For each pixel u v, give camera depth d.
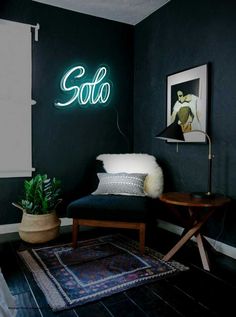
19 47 3.05
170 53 3.10
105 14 3.40
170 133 2.32
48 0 3.07
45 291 1.84
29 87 3.11
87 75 3.41
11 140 3.07
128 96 3.73
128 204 2.48
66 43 3.27
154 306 1.70
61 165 3.31
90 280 1.99
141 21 3.56
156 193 2.93
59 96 3.25
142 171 3.03
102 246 2.64
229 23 2.44
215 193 2.58
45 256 2.41
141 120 3.62
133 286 1.91
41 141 3.19
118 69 3.63
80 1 3.09
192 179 2.86
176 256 2.43
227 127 2.47
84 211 2.52
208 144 2.66
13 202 3.07
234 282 1.99
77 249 2.57
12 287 1.90
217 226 2.60
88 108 3.44
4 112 3.02
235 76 2.39
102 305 1.71
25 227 2.68
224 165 2.51
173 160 3.11
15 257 2.40
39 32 3.12
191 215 2.40
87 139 3.45
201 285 1.95
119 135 3.68
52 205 2.82
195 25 2.78
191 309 1.67
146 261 2.31
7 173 3.02
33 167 3.16
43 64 3.16
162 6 3.19
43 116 3.19
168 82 3.10
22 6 3.03
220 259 2.40
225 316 1.61
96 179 3.19
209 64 2.62
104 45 3.51
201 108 2.70
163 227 3.26
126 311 1.65
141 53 3.59
